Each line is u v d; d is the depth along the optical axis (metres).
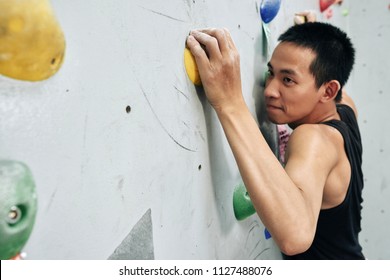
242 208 0.71
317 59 0.66
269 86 0.70
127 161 0.45
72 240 0.39
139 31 0.46
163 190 0.51
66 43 0.37
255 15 0.75
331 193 0.68
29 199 0.34
